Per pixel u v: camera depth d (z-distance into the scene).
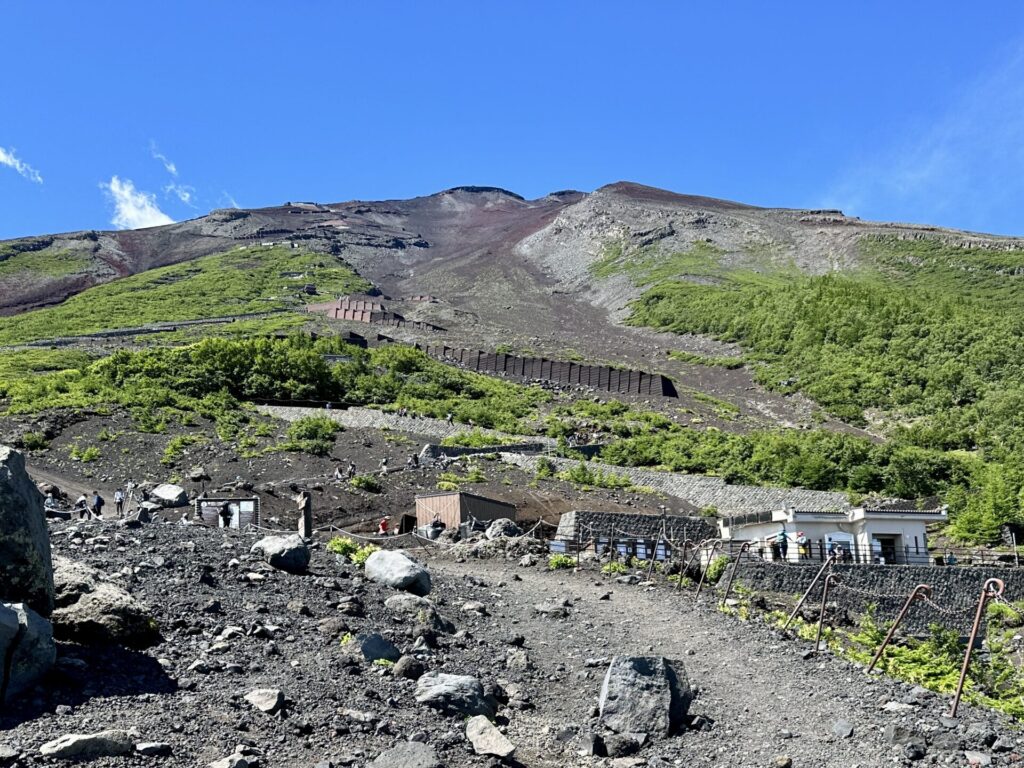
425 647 21.28
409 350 126.88
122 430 75.38
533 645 23.77
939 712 20.41
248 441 76.12
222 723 15.25
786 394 155.50
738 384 163.50
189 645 18.30
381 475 65.94
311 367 106.25
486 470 72.62
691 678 22.25
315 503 58.53
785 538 50.59
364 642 19.55
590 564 37.47
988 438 118.19
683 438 97.25
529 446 84.19
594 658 22.84
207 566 23.05
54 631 16.80
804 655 24.45
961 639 41.09
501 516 51.94
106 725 14.37
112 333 160.12
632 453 90.19
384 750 15.31
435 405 103.50
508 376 137.12
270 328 164.00
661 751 17.78
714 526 55.12
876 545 53.44
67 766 13.07
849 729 18.98
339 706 16.78
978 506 69.38
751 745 18.25
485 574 34.25
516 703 19.47
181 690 16.23
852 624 37.06
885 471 85.69
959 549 62.25
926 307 182.25
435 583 28.64
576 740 17.77
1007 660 34.81
